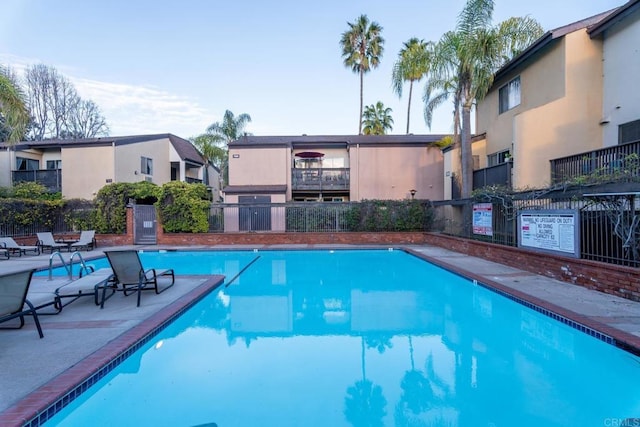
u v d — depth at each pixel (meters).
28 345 4.55
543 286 7.71
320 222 19.12
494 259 11.44
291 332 5.97
